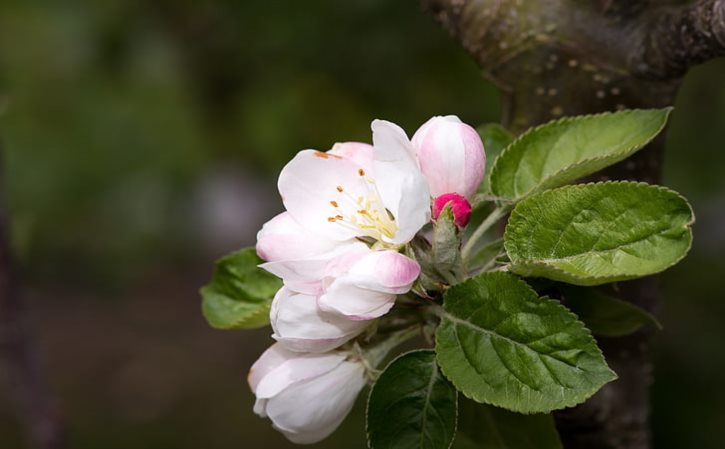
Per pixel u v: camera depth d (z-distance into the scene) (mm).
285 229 385
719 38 403
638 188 365
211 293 445
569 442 447
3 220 581
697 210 950
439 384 382
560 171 389
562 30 432
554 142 405
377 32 846
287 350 392
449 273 380
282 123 968
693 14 409
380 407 381
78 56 1020
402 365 382
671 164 854
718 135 843
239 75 975
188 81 1022
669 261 361
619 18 426
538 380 364
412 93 878
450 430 381
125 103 1076
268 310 420
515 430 415
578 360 363
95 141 1097
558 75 436
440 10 464
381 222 383
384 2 832
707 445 975
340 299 368
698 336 992
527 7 437
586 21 429
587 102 435
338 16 847
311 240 383
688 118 846
